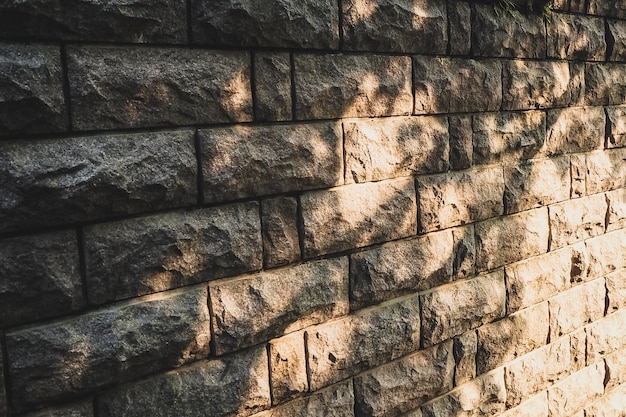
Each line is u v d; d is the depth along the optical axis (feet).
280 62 9.39
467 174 12.51
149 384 8.48
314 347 10.23
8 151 7.19
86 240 7.80
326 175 10.11
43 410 7.65
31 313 7.47
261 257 9.45
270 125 9.41
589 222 15.72
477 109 12.55
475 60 12.41
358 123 10.53
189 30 8.43
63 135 7.56
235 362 9.30
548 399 15.01
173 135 8.39
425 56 11.50
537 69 13.83
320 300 10.23
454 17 11.82
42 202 7.39
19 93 7.14
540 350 14.67
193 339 8.78
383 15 10.61
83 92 7.60
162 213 8.45
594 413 16.43
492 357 13.38
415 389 11.81
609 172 16.20
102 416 8.11
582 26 14.82
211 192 8.79
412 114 11.39
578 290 15.64
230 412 9.26
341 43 10.11
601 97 15.70
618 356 17.06
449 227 12.29
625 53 16.15
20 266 7.32
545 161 14.34
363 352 10.89
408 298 11.65
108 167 7.82
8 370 7.32
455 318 12.42
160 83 8.21
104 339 7.96
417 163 11.53
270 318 9.59
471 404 12.94
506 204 13.39
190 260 8.69
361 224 10.69
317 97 9.85
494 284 13.30
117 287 8.09
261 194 9.36
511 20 12.96
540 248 14.37
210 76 8.66
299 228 9.89
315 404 10.35
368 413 11.08
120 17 7.79
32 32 7.24
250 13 8.87
